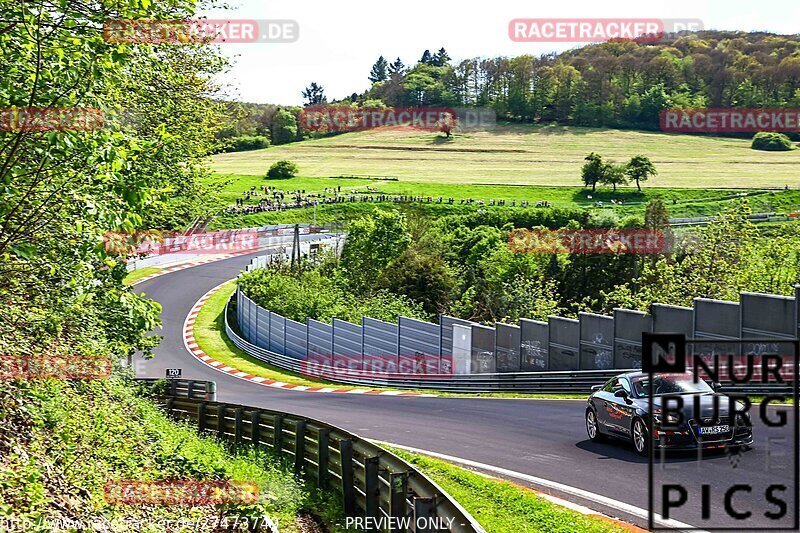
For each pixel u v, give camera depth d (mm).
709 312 21953
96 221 9688
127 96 16516
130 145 10352
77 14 8961
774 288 36281
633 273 63375
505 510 11117
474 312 55594
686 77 193375
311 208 118312
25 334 12070
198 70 23141
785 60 179000
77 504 9344
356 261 67938
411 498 9039
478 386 30203
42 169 9203
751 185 129375
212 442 16828
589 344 26922
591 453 15430
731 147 166375
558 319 28469
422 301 58531
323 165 166000
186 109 22328
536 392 27391
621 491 12008
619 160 155375
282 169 151250
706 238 42156
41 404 12320
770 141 163375
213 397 22672
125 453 12328
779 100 178125
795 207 114500
